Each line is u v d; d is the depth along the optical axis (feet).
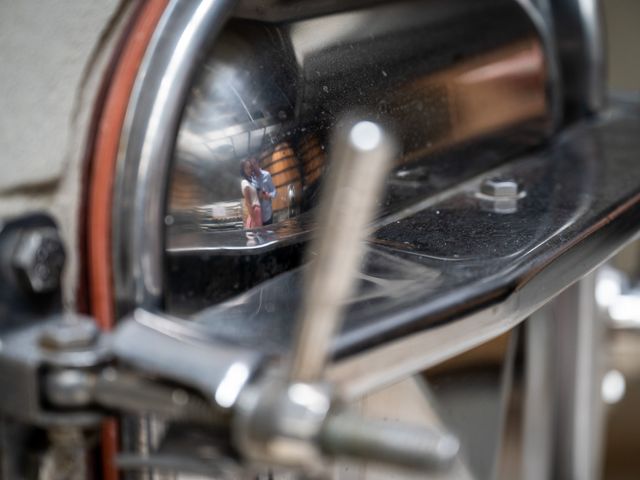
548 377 2.03
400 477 1.39
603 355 2.36
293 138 1.07
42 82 0.94
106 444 1.01
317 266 0.65
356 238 0.64
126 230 0.96
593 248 1.21
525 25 1.68
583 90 2.01
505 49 1.58
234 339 0.86
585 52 2.00
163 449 0.77
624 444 2.98
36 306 0.89
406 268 1.03
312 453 0.68
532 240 1.13
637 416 2.96
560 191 1.37
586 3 2.01
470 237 1.15
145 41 1.01
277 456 0.69
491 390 1.70
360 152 0.61
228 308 0.94
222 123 1.01
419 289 0.97
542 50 1.71
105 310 0.98
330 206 0.63
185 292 0.99
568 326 2.13
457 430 1.61
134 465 0.78
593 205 1.30
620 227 1.28
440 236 1.15
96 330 0.83
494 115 1.52
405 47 1.31
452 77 1.40
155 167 0.96
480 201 1.30
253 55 1.06
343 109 1.15
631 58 3.82
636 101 2.23
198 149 0.99
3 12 0.91
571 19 1.99
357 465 1.34
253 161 1.03
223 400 0.71
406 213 1.25
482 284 0.99
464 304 0.95
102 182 0.98
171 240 0.98
